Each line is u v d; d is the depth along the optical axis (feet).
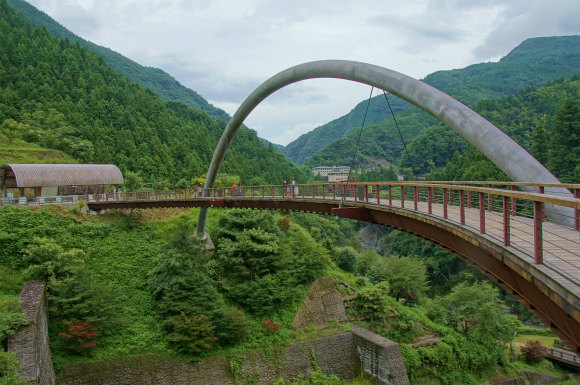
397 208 55.77
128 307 103.35
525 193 26.55
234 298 118.32
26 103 265.34
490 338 130.82
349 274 150.92
